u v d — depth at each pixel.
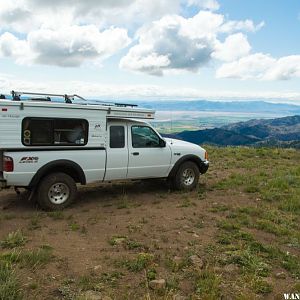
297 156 17.14
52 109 8.16
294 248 6.31
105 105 8.98
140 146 9.59
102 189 10.41
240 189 10.53
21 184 7.97
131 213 8.16
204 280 4.87
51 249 5.93
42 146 8.11
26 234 6.70
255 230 7.16
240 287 4.79
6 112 7.70
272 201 9.27
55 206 8.27
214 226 7.31
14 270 4.84
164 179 10.48
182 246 6.20
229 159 16.22
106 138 8.98
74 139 8.52
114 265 5.38
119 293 4.56
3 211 8.19
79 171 8.59
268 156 17.33
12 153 7.80
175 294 4.57
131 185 10.98
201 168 10.74
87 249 6.04
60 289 4.56
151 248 6.08
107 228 7.15
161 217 7.87
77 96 9.04
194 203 8.98
